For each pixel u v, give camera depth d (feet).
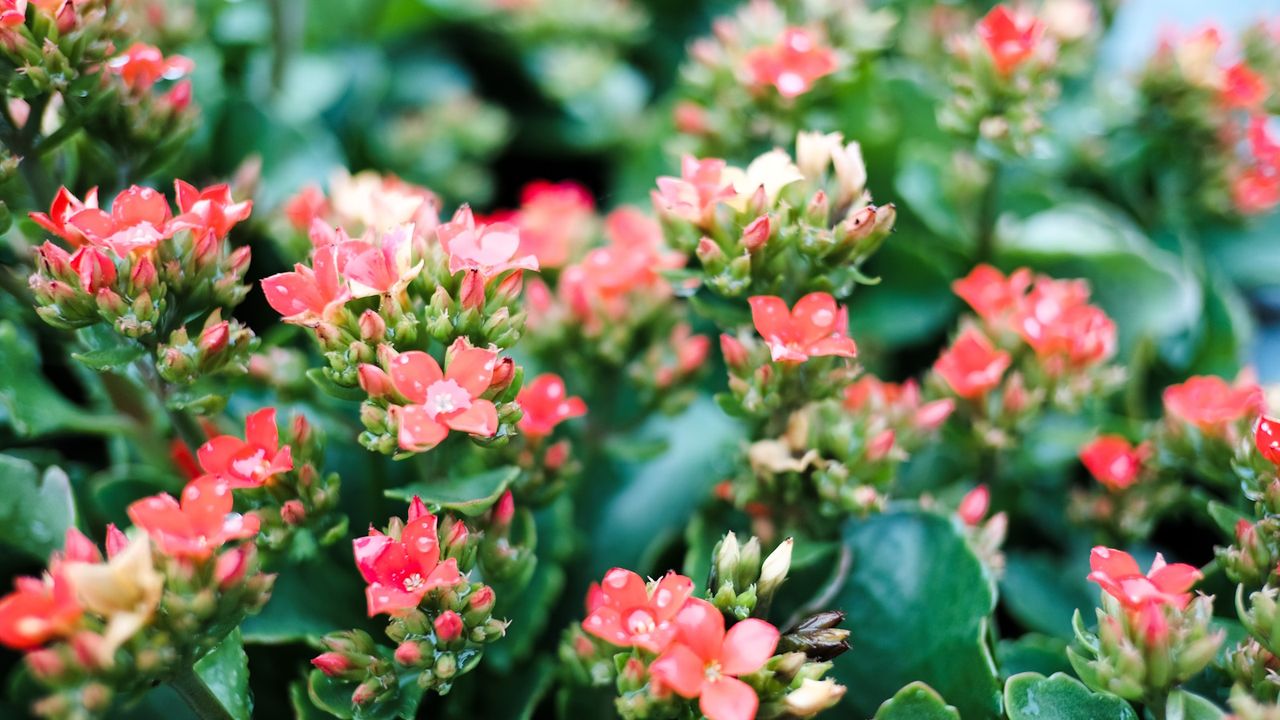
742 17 1.29
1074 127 1.48
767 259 1.06
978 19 1.51
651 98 1.80
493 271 0.99
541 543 1.13
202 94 1.36
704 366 1.19
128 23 1.08
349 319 1.00
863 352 1.31
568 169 1.77
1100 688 0.98
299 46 1.57
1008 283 1.22
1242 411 1.09
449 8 1.64
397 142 1.57
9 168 1.02
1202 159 1.37
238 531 0.92
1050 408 1.19
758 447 1.08
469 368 0.96
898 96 1.43
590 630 0.93
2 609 0.88
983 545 1.12
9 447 1.21
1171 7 1.81
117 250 0.96
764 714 0.96
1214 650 0.95
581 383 1.19
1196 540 1.26
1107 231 1.34
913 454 1.21
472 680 1.08
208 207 1.00
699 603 0.94
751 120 1.27
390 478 1.14
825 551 1.10
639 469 1.25
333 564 1.10
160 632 0.92
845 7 1.31
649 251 1.14
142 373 1.02
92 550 0.92
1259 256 1.43
